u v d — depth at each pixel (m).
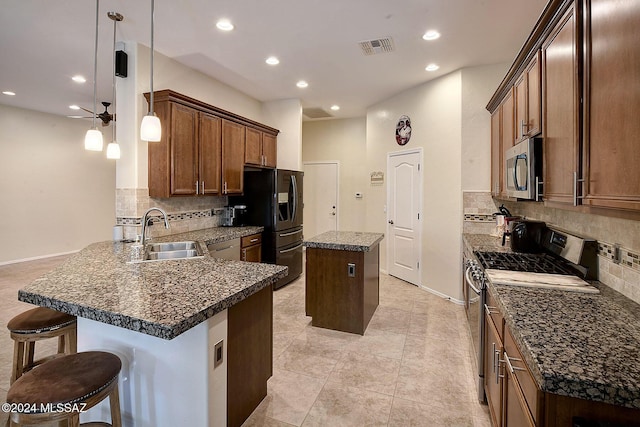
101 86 4.57
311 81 4.39
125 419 1.64
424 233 4.50
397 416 2.00
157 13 2.71
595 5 1.31
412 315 3.59
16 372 1.89
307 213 6.98
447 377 2.42
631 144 1.06
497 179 3.36
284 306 3.87
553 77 1.79
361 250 3.04
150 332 1.21
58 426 1.82
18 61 3.71
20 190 5.78
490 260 2.35
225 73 4.09
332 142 6.78
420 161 4.54
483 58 3.61
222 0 2.53
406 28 2.97
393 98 5.07
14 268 5.37
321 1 2.56
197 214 4.09
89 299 1.45
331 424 1.92
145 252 2.55
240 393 1.83
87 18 2.78
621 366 0.96
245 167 4.70
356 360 2.65
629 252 1.58
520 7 2.63
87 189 6.80
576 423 0.91
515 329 1.24
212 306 1.39
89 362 1.45
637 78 1.03
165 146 3.25
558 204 1.75
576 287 1.71
